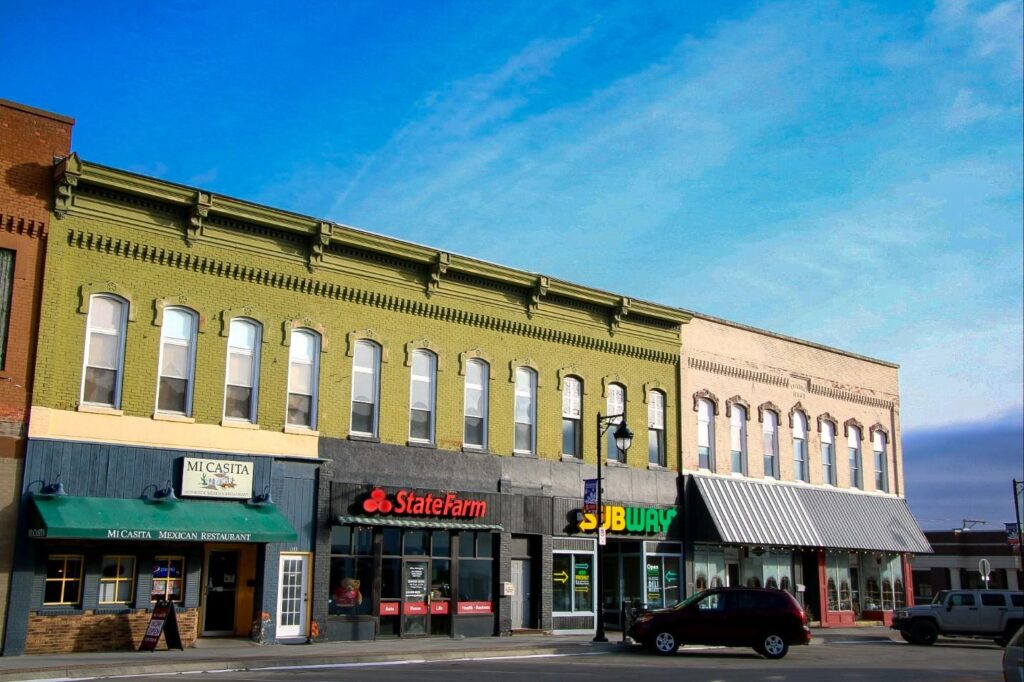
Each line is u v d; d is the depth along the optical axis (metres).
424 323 28.02
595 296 31.62
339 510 25.31
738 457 36.03
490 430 28.95
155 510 22.05
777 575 36.62
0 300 21.22
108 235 22.70
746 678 18.81
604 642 25.91
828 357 40.78
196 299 23.94
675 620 24.44
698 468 34.31
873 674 20.06
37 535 20.31
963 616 30.11
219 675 18.08
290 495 24.69
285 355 25.20
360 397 26.59
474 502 27.58
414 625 26.56
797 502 37.09
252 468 24.00
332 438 25.64
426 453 27.39
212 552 23.84
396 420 26.98
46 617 20.77
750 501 35.03
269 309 25.09
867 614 39.50
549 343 30.89
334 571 25.38
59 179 21.94
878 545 39.44
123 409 22.48
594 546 30.92
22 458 20.89
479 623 27.78
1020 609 29.48
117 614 21.77
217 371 24.02
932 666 22.33
